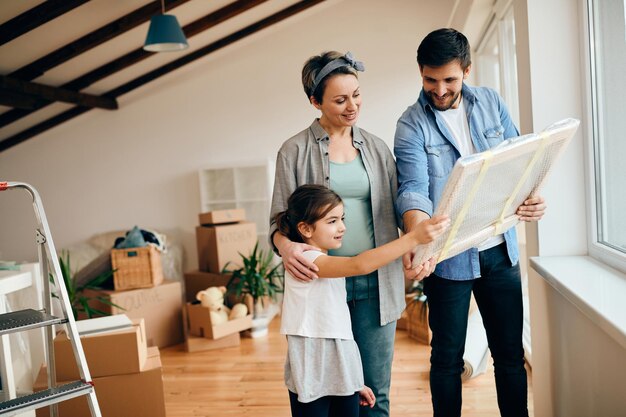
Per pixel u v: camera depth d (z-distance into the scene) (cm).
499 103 203
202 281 512
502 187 158
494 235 182
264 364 398
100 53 498
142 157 636
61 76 516
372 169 194
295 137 199
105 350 267
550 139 155
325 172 192
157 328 457
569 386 202
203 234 517
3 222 650
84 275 479
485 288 204
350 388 171
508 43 383
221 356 424
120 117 636
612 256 196
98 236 613
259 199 598
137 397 271
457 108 198
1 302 262
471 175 142
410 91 591
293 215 178
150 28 407
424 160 194
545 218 224
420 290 430
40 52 447
